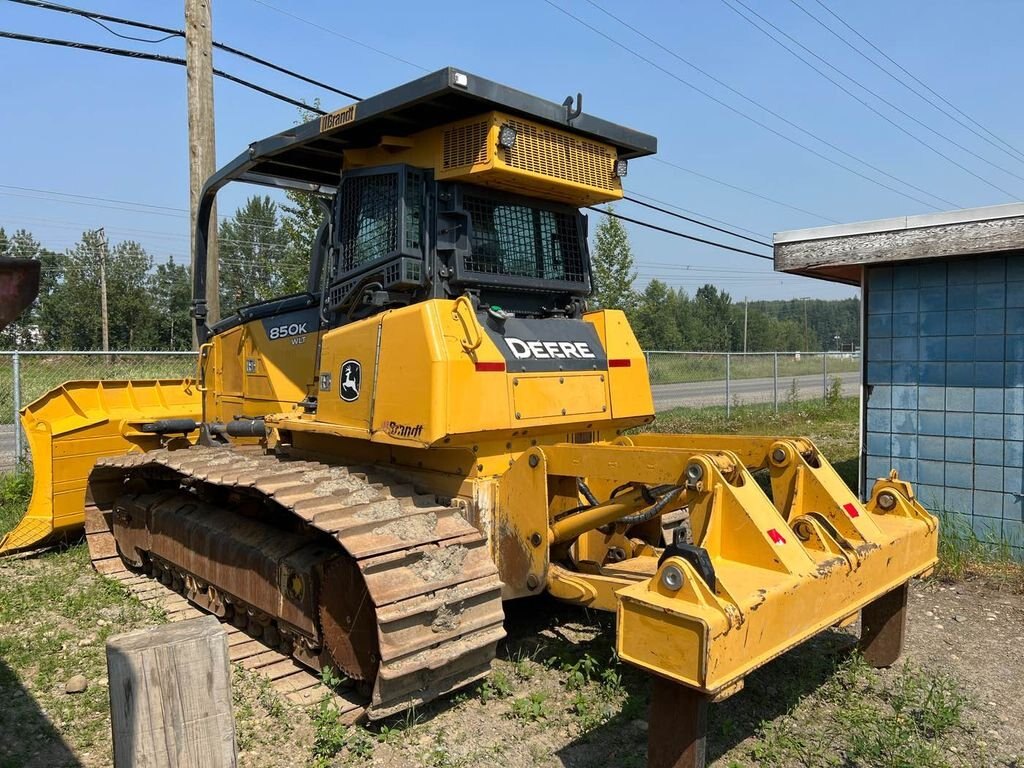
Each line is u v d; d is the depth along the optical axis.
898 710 4.09
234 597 5.26
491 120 4.42
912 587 6.25
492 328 4.66
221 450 5.82
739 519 3.48
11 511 8.24
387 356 4.52
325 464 5.13
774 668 4.68
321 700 4.19
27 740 3.98
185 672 2.32
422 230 4.69
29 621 5.57
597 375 5.10
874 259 7.20
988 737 3.95
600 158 5.12
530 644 5.01
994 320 6.90
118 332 51.41
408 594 3.78
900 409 7.43
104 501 6.93
